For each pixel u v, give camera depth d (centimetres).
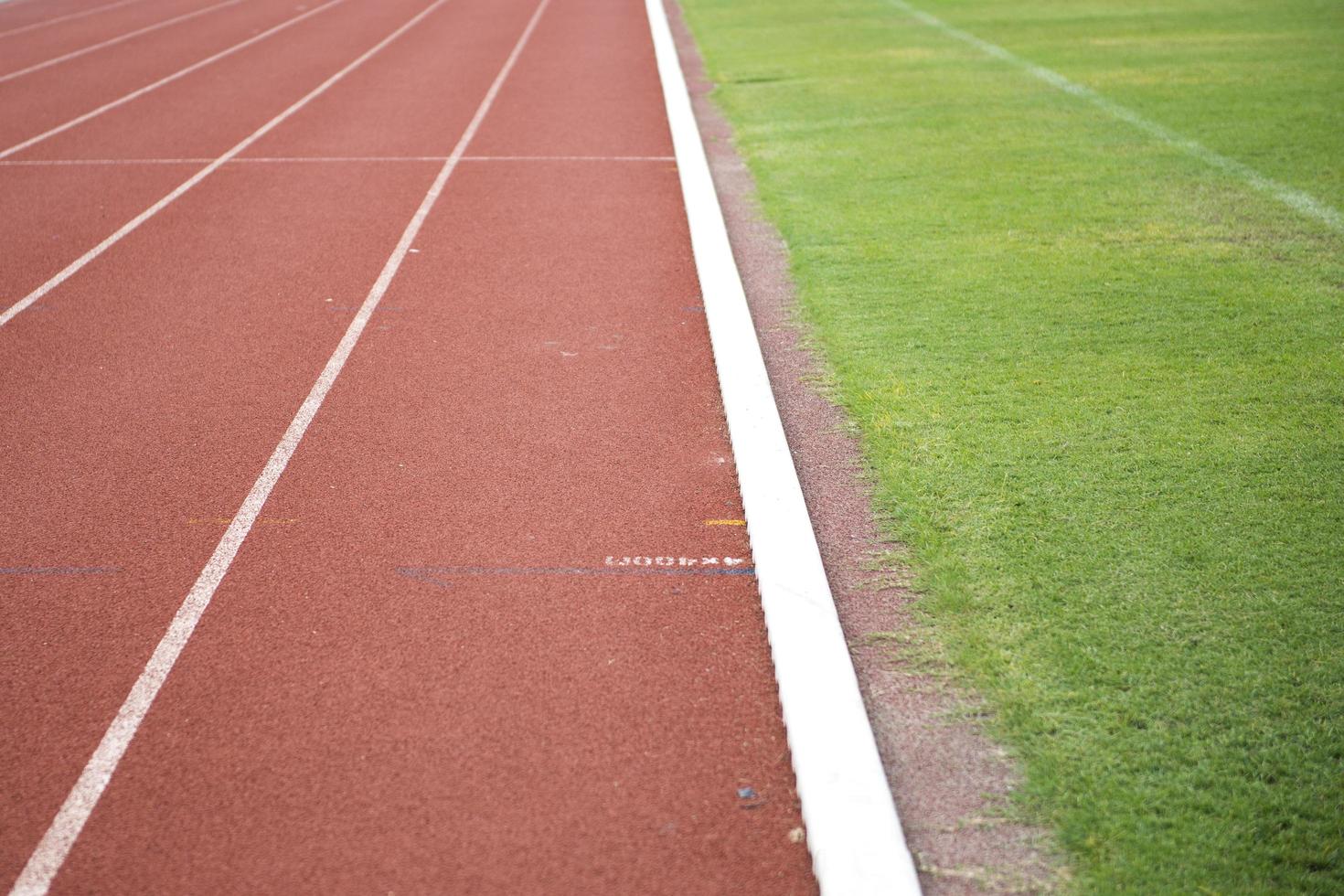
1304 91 1154
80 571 428
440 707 353
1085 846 289
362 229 863
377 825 310
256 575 423
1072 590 388
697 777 325
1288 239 737
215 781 327
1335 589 382
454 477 493
